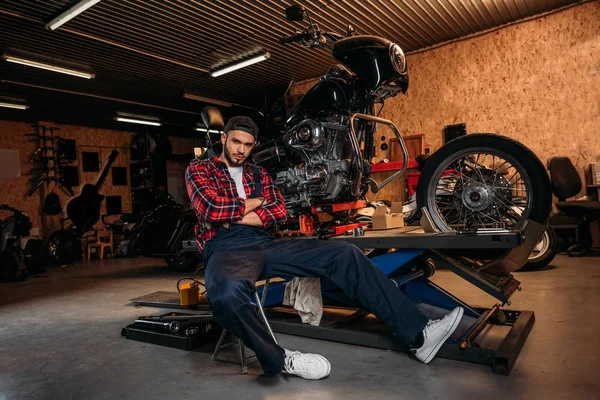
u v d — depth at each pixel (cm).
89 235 841
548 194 223
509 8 503
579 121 504
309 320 234
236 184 215
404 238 219
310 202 281
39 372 203
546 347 192
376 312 183
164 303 333
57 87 685
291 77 709
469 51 572
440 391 154
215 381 178
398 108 631
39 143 852
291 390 164
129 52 564
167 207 566
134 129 984
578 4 497
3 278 602
